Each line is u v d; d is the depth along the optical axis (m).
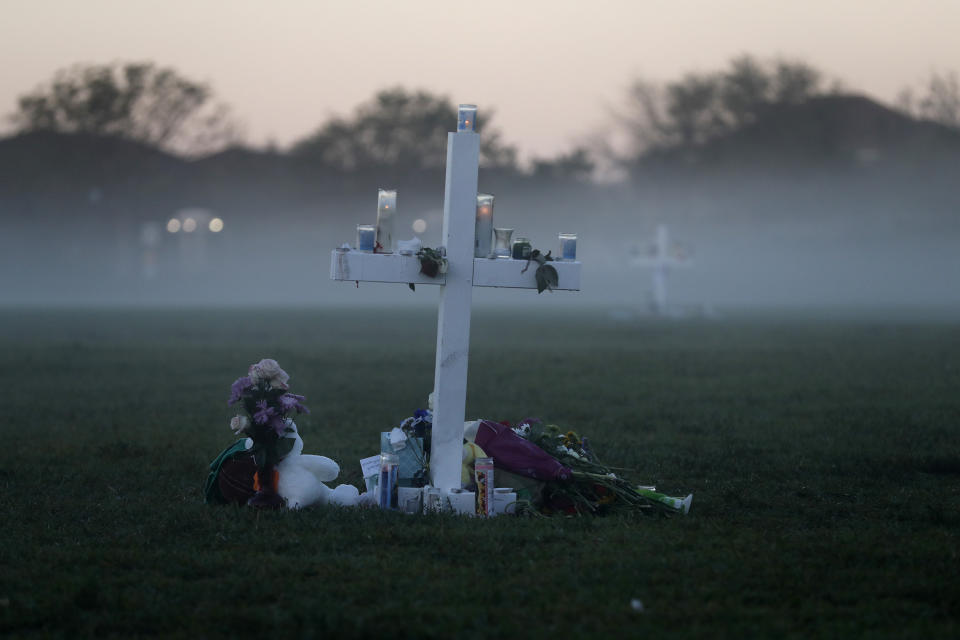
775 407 14.05
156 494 8.05
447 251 7.09
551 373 19.25
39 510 7.38
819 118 86.25
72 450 10.26
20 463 9.47
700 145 89.38
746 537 6.48
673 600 5.18
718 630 4.72
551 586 5.34
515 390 16.31
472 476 7.29
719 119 89.00
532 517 7.02
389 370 20.12
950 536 6.63
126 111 89.25
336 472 7.40
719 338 30.55
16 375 19.25
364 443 10.95
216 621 4.84
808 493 8.26
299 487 7.18
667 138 89.75
